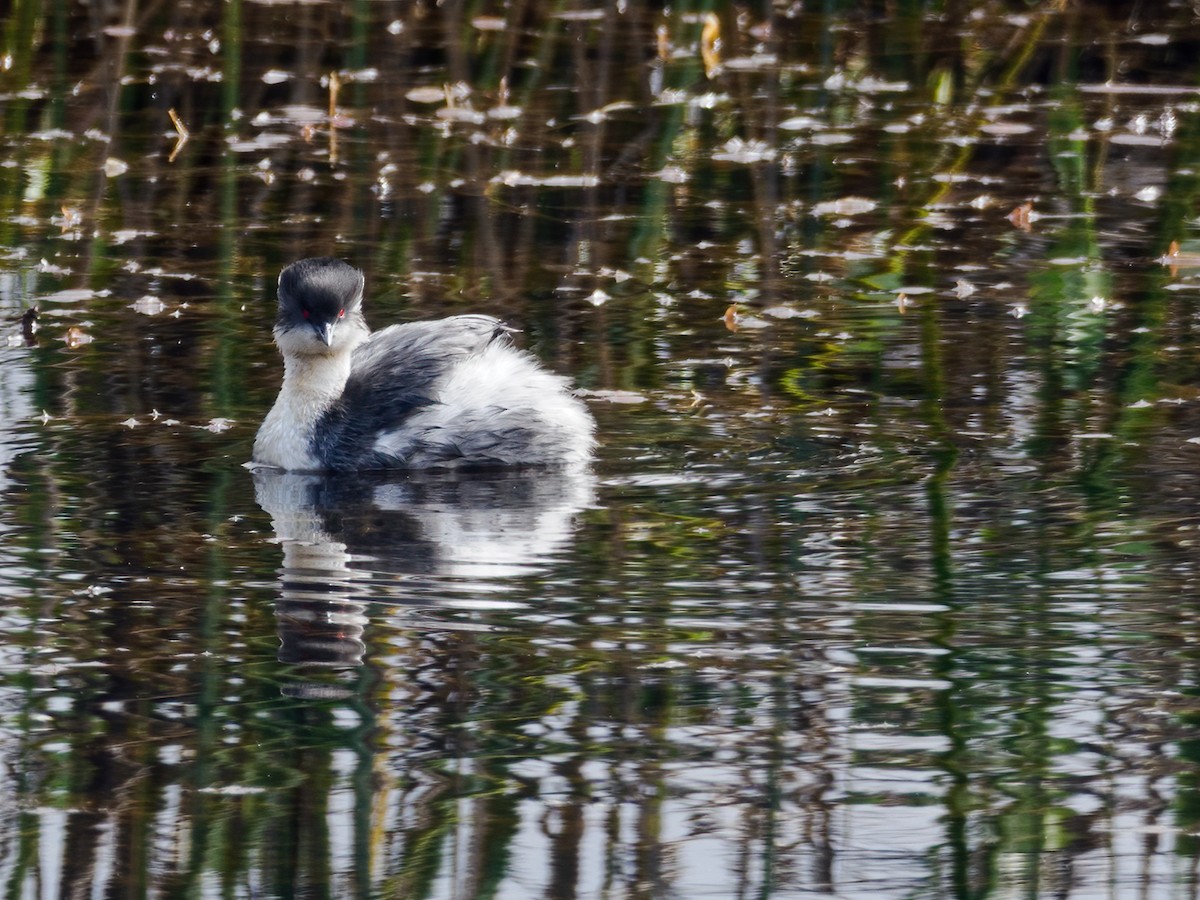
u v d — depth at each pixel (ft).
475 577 33.60
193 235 58.85
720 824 25.39
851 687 29.22
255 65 80.02
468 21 84.12
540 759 27.14
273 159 68.28
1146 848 24.82
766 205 62.64
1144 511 36.58
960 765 26.78
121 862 24.52
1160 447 40.24
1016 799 26.02
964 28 83.10
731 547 35.09
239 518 36.83
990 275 54.13
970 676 29.45
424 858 24.56
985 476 38.75
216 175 66.13
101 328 49.21
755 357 47.01
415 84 77.97
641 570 34.01
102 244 57.72
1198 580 33.17
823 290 52.95
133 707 28.48
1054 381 44.75
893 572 33.71
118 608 32.07
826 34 80.28
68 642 30.63
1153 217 60.34
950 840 24.93
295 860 24.52
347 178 65.87
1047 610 31.94
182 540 35.47
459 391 41.55
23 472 39.04
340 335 40.70
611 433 41.98
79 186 64.64
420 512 37.42
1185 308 50.52
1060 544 34.94
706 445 41.14
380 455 40.47
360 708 28.53
